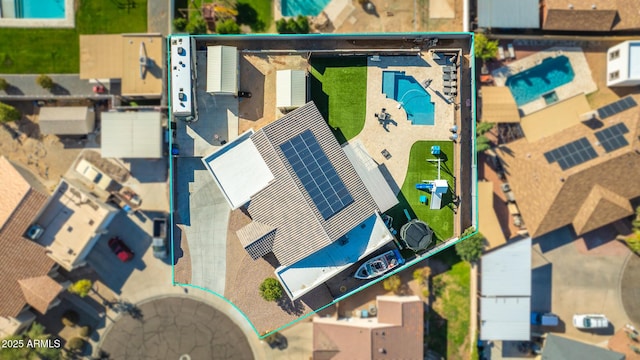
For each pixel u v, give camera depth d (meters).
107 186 53.09
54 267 52.34
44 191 51.72
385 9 54.53
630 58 52.03
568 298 56.84
